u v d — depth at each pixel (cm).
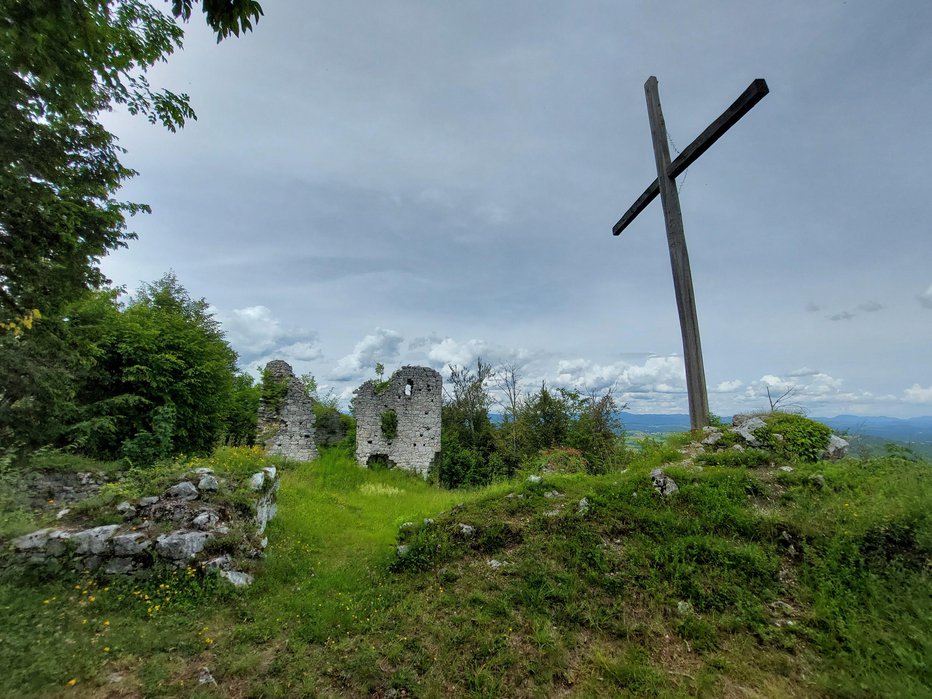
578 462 1180
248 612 536
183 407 1484
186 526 663
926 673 303
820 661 338
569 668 378
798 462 633
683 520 525
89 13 419
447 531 636
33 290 809
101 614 506
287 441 2030
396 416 2334
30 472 892
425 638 444
